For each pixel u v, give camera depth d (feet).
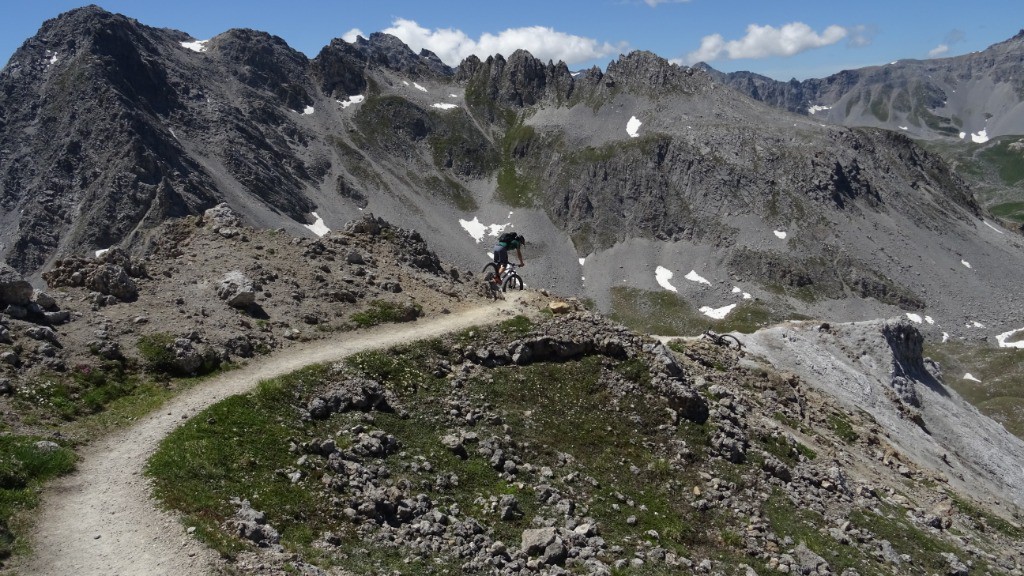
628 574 73.67
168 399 89.35
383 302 128.98
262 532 64.39
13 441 72.23
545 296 152.56
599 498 88.89
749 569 81.87
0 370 83.66
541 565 72.33
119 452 75.72
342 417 91.61
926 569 97.19
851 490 116.26
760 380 158.10
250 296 115.96
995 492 186.19
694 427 110.63
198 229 143.95
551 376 113.80
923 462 167.53
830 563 88.48
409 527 73.31
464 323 125.39
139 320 102.99
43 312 97.45
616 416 108.47
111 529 61.57
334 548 66.18
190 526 62.49
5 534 58.49
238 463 75.36
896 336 234.58
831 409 164.35
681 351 160.97
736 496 98.73
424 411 98.07
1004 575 104.27
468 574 67.46
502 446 93.66
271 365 102.01
